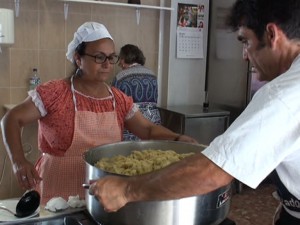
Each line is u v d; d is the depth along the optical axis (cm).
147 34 354
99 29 157
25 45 304
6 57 299
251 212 310
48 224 113
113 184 85
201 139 336
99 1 307
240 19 88
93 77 158
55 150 158
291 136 76
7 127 147
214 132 341
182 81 375
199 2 368
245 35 89
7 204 124
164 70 368
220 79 368
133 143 140
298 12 81
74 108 159
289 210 104
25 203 117
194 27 370
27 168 133
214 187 80
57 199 124
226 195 101
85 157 117
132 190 84
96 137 160
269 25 83
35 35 306
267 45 86
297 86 77
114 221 96
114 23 335
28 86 310
